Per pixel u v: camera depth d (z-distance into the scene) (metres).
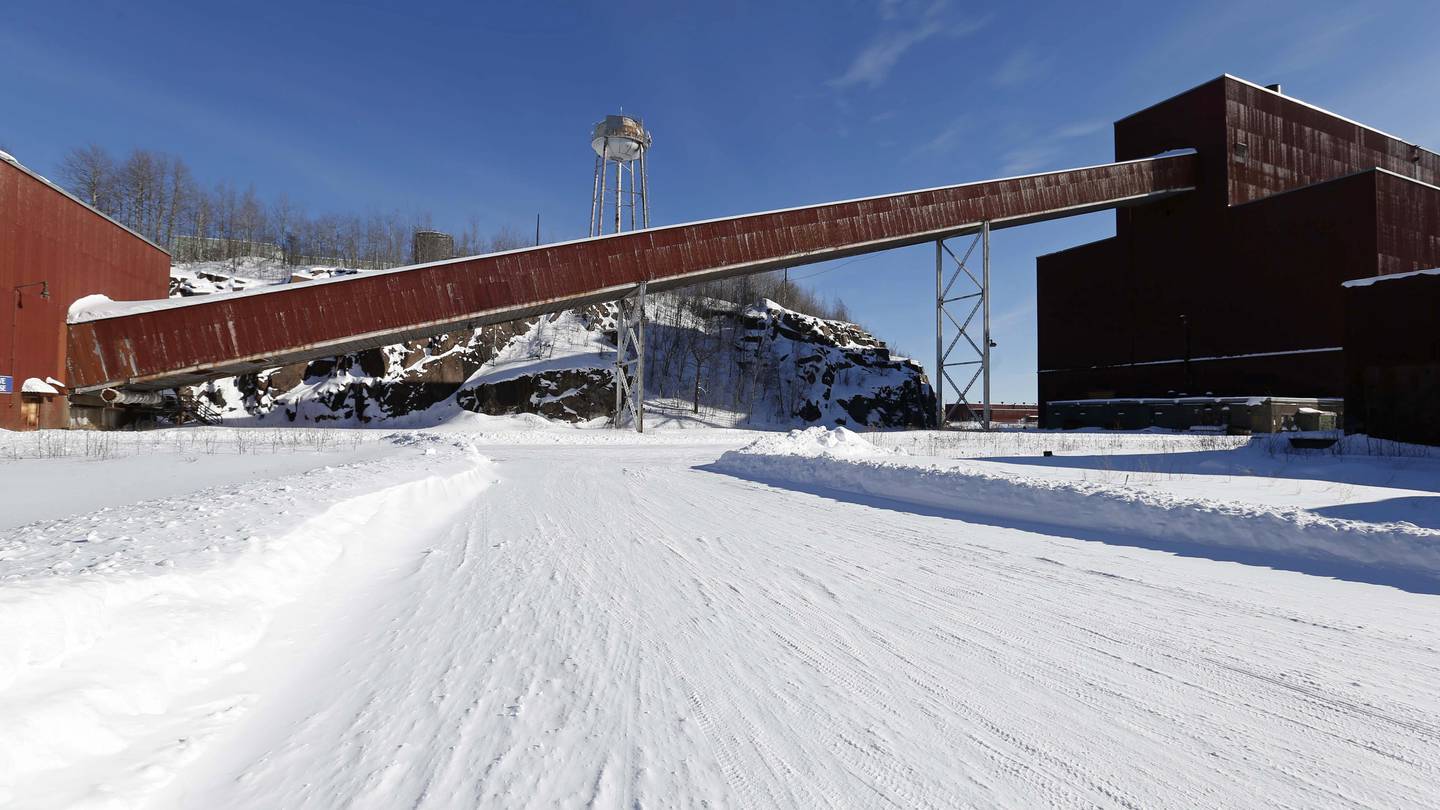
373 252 76.69
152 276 41.19
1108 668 3.59
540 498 11.39
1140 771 2.53
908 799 2.32
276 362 32.94
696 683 3.37
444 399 50.59
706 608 4.73
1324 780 2.46
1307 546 6.30
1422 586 5.25
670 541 7.36
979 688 3.32
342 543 6.07
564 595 5.06
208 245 74.44
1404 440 18.20
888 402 63.09
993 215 45.06
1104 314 53.84
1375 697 3.21
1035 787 2.41
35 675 2.59
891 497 11.41
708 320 66.00
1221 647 3.91
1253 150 47.56
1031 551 6.76
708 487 13.20
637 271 37.75
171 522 5.78
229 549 4.75
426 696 3.18
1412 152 55.38
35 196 30.16
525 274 35.62
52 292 30.94
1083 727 2.90
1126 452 23.48
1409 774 2.50
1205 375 46.88
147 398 38.31
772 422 57.31
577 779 2.42
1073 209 46.81
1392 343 18.56
